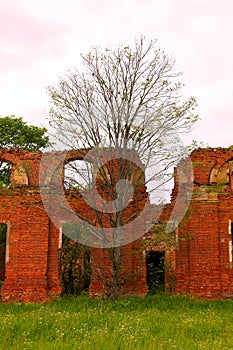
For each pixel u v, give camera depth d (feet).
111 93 63.52
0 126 105.40
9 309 58.80
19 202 68.74
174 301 61.62
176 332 42.09
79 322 45.50
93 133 63.10
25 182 69.92
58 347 35.06
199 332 42.34
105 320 47.09
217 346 36.78
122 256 66.44
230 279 64.64
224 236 66.03
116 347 34.78
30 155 70.90
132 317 48.98
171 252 66.39
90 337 38.27
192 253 65.62
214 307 58.70
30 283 66.13
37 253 67.05
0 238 83.61
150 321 47.09
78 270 71.15
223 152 68.95
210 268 64.95
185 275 65.62
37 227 67.72
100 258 67.15
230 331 43.16
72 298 65.67
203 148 69.26
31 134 107.14
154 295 65.26
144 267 66.28
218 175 68.33
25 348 34.81
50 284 66.49
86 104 63.31
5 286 66.28
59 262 68.18
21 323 43.96
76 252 70.54
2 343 36.29
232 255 65.41
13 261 67.10
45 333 40.40
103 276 63.31
